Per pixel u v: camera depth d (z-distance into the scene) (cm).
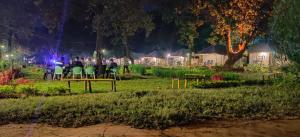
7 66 3291
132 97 1320
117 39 4647
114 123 938
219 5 3756
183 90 1565
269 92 1506
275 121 1012
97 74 2553
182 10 3994
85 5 3422
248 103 1209
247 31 3741
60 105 1096
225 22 3797
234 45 4278
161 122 920
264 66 3491
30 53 5384
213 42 4228
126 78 2814
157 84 2228
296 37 1451
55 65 2597
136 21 3403
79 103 1138
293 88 1609
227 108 1128
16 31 3581
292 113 1111
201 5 3825
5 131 855
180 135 839
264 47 4141
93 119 954
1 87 1486
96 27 3300
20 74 2880
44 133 841
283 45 1518
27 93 1484
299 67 1530
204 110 1083
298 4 1427
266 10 3634
